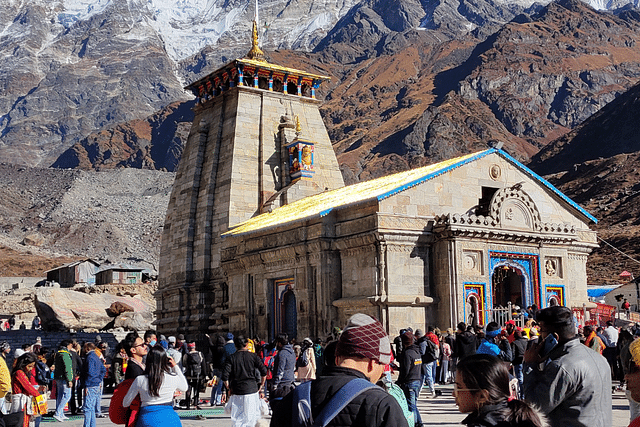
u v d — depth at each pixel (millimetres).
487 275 40594
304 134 62125
